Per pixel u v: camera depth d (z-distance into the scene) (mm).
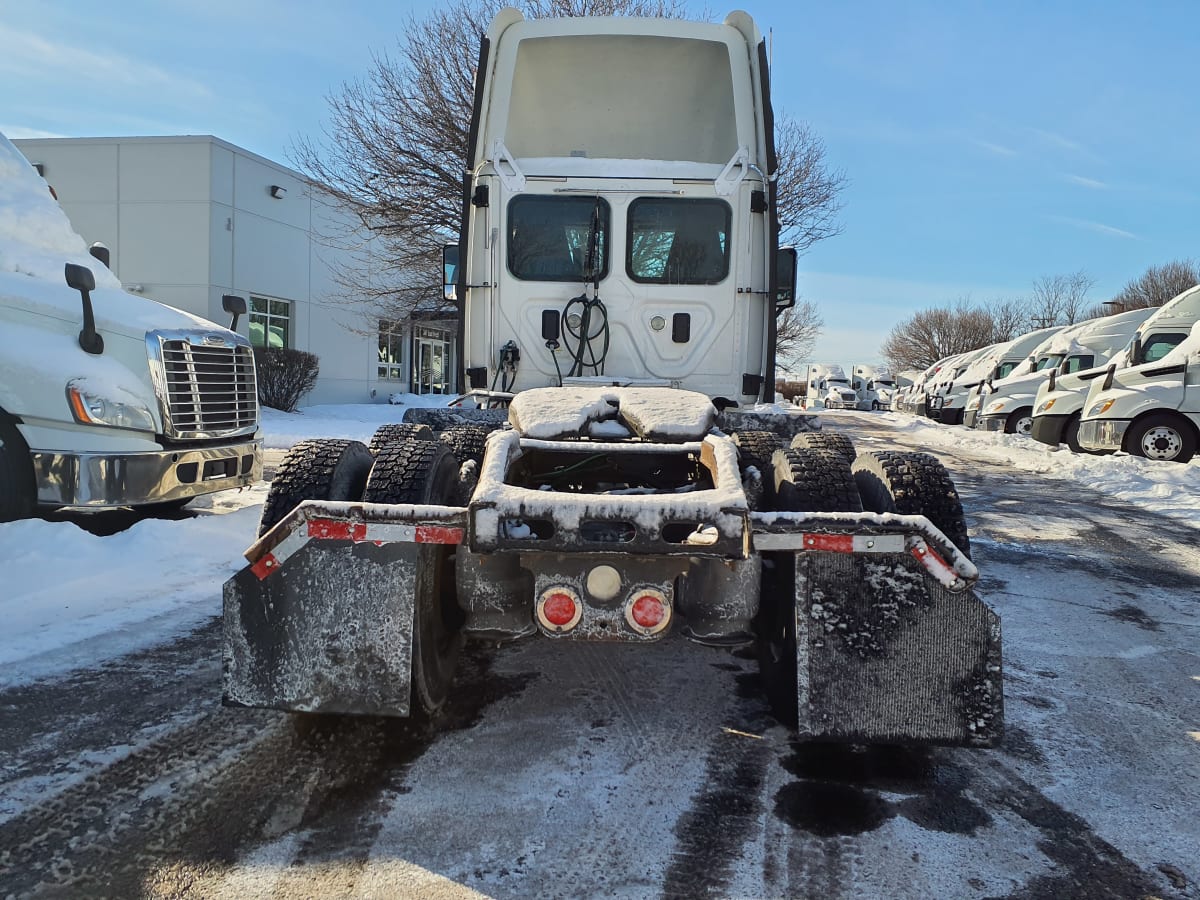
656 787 2816
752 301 6027
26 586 4855
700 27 6105
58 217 6809
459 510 2656
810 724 2684
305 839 2463
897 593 2680
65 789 2725
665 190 5926
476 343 6129
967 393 27188
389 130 16719
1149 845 2545
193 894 2199
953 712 2676
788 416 5156
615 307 5988
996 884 2328
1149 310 19656
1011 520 8742
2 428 5605
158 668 3814
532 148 6984
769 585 3166
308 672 2740
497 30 6082
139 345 5957
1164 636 4762
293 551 2723
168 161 19984
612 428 3527
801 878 2332
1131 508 9742
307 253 23953
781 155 19266
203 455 6371
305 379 21812
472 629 2938
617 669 3920
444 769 2906
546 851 2430
